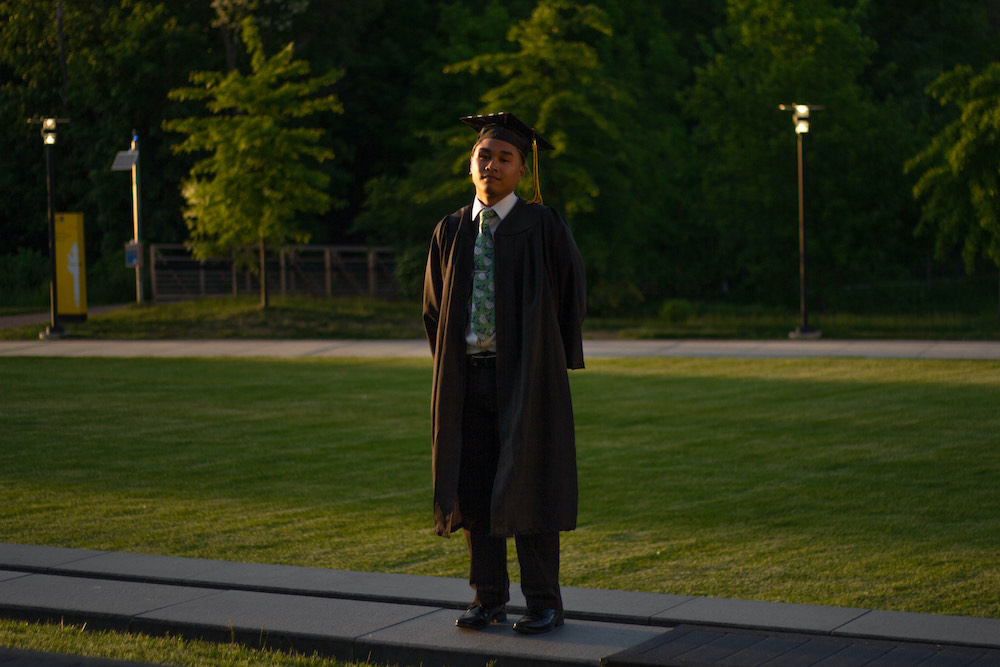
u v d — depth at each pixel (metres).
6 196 48.59
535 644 4.69
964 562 6.32
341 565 6.50
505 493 4.69
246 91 29.12
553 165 33.41
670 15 58.81
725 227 37.69
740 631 4.68
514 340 4.83
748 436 11.37
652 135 41.69
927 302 40.78
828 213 34.84
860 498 8.22
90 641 4.79
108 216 45.44
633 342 25.17
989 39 58.78
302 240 31.33
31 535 7.28
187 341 26.17
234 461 10.27
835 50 36.06
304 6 43.03
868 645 4.43
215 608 5.27
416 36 51.16
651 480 9.06
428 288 5.12
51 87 48.75
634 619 5.02
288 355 22.64
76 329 27.95
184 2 45.81
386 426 12.55
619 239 36.03
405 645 4.70
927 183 28.23
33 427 12.56
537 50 33.31
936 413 12.84
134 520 7.75
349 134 51.66
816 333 25.77
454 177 38.00
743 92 36.59
